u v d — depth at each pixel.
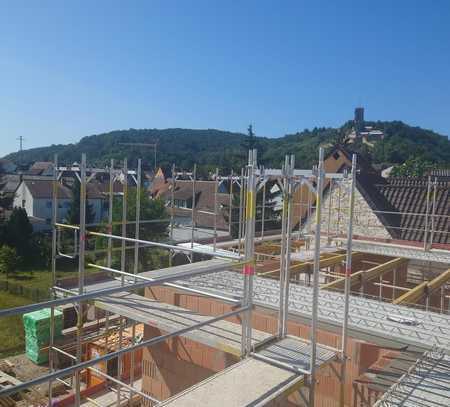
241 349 4.26
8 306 18.59
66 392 9.63
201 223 27.84
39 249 27.42
